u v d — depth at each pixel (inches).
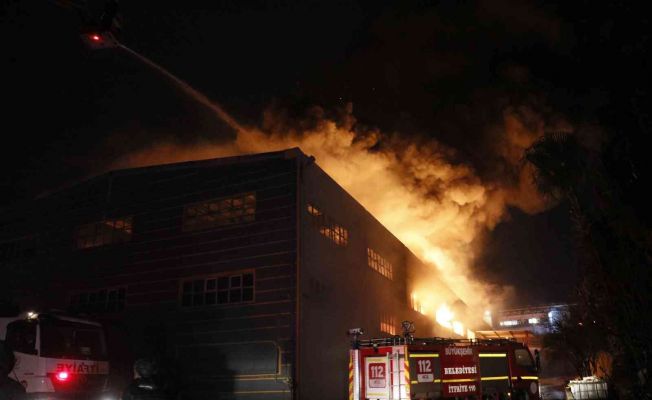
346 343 726.5
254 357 617.0
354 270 799.1
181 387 639.1
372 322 845.2
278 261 639.1
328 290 697.6
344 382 701.3
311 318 639.1
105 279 753.0
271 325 618.5
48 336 524.1
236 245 671.1
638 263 675.4
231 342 636.1
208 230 697.6
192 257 697.6
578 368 975.6
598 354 918.4
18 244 856.3
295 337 600.1
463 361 544.1
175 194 740.0
